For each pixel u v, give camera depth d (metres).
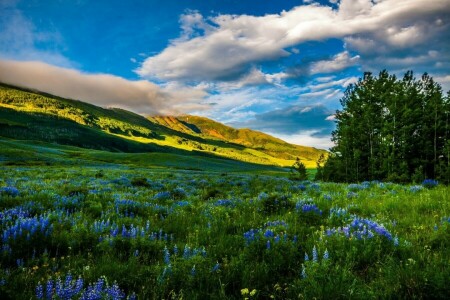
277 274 4.63
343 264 4.73
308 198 12.03
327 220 7.65
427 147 46.53
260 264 4.86
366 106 54.38
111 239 5.66
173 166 136.50
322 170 63.03
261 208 10.05
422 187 13.92
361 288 3.82
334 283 3.90
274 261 4.93
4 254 4.80
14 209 7.51
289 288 4.07
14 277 4.11
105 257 5.07
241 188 20.78
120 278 4.32
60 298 3.56
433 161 45.38
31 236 5.52
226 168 162.38
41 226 6.05
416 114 46.00
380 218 7.63
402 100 47.91
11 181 19.41
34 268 4.49
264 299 4.08
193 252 5.27
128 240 5.73
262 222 7.99
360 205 9.80
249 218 8.69
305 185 21.00
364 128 53.12
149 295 3.97
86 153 162.62
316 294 3.77
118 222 7.56
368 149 53.72
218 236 6.63
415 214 8.06
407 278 3.99
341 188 16.39
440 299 3.63
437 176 44.41
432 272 3.92
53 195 11.17
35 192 12.16
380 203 9.78
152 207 10.31
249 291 4.14
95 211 8.96
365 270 4.71
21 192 12.09
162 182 24.73
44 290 3.91
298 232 6.76
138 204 10.40
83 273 4.32
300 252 5.40
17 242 5.35
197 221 8.51
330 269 4.29
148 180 25.48
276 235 6.15
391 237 5.60
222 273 4.59
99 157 150.75
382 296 3.69
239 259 5.04
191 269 4.42
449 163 40.41
